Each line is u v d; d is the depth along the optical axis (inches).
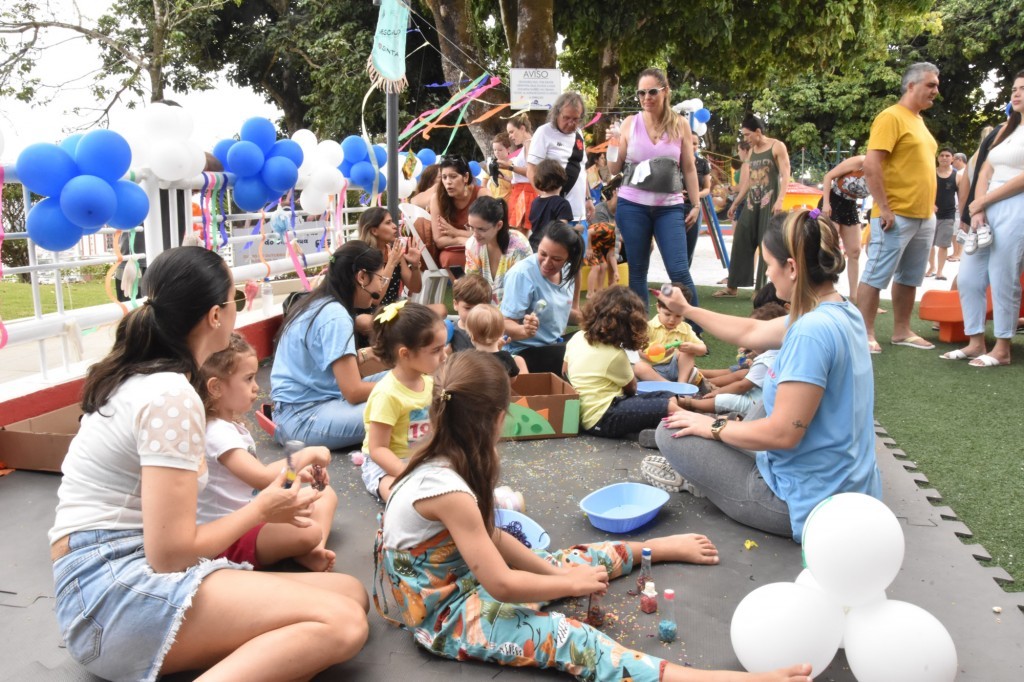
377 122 579.5
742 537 115.6
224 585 78.0
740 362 188.1
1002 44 874.8
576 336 165.5
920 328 267.7
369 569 107.0
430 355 120.7
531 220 226.5
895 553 80.0
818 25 454.3
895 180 221.8
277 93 714.8
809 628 79.4
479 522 82.9
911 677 77.4
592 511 119.7
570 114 229.1
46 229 130.1
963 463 146.8
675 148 222.2
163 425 74.3
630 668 80.4
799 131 891.4
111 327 180.1
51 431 142.9
